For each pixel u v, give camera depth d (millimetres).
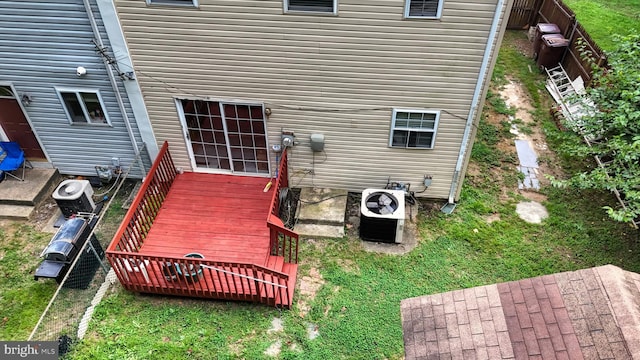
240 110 8609
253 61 7746
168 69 8047
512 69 13227
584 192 9500
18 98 8781
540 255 8297
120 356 6840
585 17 14836
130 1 7172
